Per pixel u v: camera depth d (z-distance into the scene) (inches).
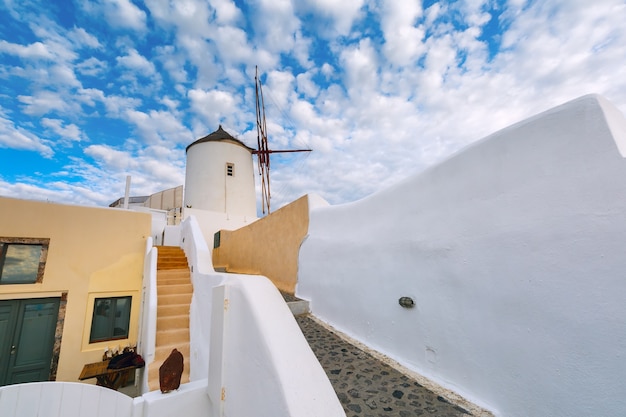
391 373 136.7
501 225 109.1
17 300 250.8
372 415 104.3
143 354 241.8
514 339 99.7
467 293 119.2
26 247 260.2
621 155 80.0
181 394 107.5
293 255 283.9
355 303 189.3
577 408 81.1
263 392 77.2
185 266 360.8
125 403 104.8
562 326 87.0
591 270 82.2
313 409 66.0
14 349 244.1
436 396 116.0
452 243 128.7
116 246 299.4
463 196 127.3
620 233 77.6
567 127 93.3
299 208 283.6
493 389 104.6
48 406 112.3
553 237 92.2
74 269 275.4
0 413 108.7
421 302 141.0
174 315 254.5
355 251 195.0
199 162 759.1
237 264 475.5
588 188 85.7
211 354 114.3
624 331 74.2
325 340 179.9
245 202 779.4
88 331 273.9
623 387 73.0
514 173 107.4
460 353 119.0
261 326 84.5
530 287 96.7
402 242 157.4
